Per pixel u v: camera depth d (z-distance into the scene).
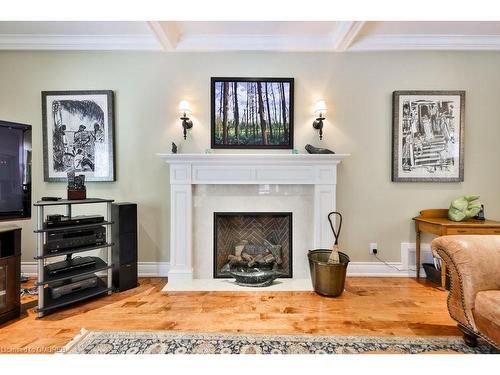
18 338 1.79
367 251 2.97
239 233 3.06
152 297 2.41
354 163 2.96
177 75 2.95
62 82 2.93
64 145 2.93
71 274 2.24
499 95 2.93
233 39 2.87
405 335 1.81
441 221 2.65
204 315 2.08
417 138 2.91
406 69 2.93
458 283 1.67
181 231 2.78
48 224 2.16
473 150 2.95
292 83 2.92
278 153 2.95
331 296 2.39
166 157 2.72
